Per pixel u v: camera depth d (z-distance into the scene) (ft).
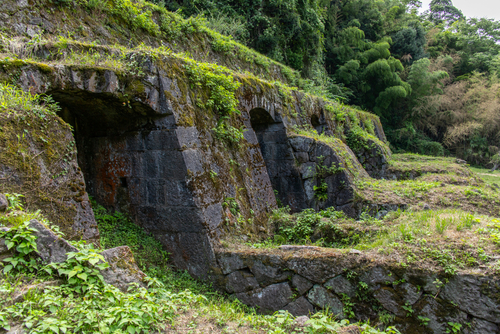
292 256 13.38
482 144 90.12
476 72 103.96
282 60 54.39
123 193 17.51
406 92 83.76
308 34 59.98
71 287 8.10
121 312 7.65
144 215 16.94
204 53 32.65
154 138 16.57
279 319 9.16
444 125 98.73
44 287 7.66
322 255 12.85
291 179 27.48
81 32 21.30
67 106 16.43
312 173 26.73
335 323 9.50
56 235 8.71
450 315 10.54
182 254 16.07
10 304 6.96
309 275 12.91
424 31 103.45
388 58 86.69
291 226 20.99
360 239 17.48
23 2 18.63
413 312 11.02
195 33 32.55
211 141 18.81
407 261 11.46
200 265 15.61
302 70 61.21
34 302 7.11
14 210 9.05
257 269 14.11
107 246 14.94
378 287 11.64
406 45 96.94
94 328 7.13
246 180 21.07
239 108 22.66
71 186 11.71
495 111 88.69
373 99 87.76
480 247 11.44
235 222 18.29
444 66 105.19
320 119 37.24
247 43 49.65
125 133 17.35
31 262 8.00
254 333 8.77
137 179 17.07
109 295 8.20
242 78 23.77
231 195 19.07
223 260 15.07
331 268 12.48
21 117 10.62
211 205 16.74
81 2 21.91
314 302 12.71
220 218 17.16
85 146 18.51
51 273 7.97
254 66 40.37
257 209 21.20
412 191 24.67
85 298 7.75
